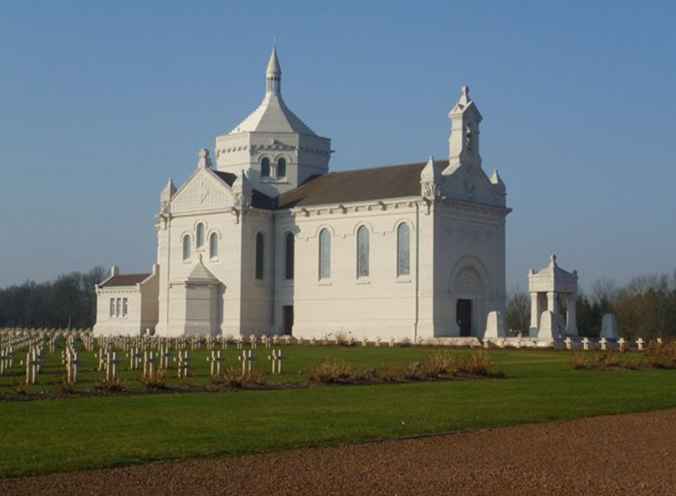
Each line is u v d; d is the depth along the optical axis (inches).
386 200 4347.9
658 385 1915.6
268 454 1030.4
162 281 5064.0
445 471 943.7
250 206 4756.4
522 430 1226.6
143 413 1355.8
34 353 1868.8
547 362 2736.2
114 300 5369.1
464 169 4387.3
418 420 1295.5
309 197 4793.3
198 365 2431.1
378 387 1838.1
